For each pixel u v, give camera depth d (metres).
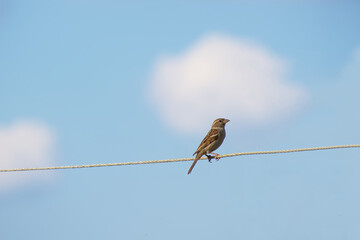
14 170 13.52
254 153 13.55
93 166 13.55
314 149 12.71
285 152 13.14
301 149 12.86
